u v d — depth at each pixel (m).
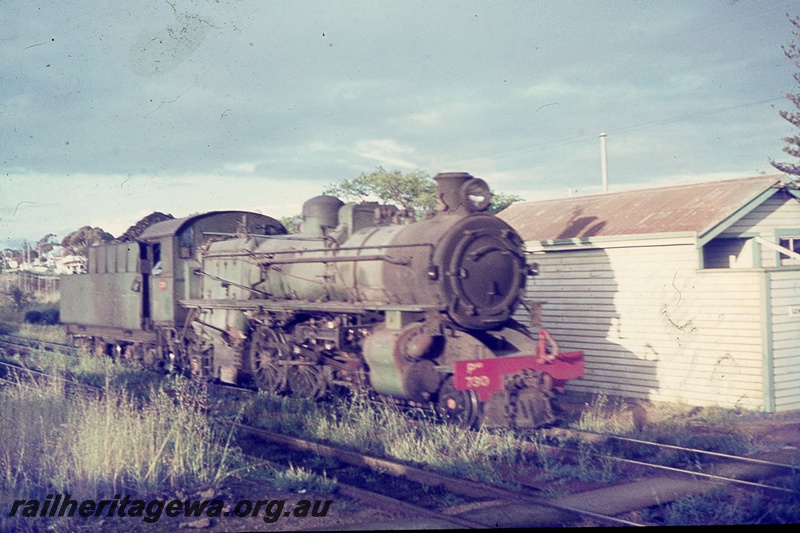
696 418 11.56
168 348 17.69
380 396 11.88
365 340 11.41
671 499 7.52
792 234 14.12
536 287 15.23
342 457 9.43
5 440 8.94
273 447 10.26
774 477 8.21
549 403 10.84
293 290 13.73
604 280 13.94
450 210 11.30
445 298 10.41
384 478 8.59
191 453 8.86
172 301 16.95
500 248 10.98
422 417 11.08
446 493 7.94
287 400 12.88
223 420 11.61
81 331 22.41
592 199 16.14
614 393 13.78
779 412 11.71
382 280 11.50
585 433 10.37
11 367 17.70
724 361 12.16
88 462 8.20
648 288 13.23
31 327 32.53
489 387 10.16
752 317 11.84
